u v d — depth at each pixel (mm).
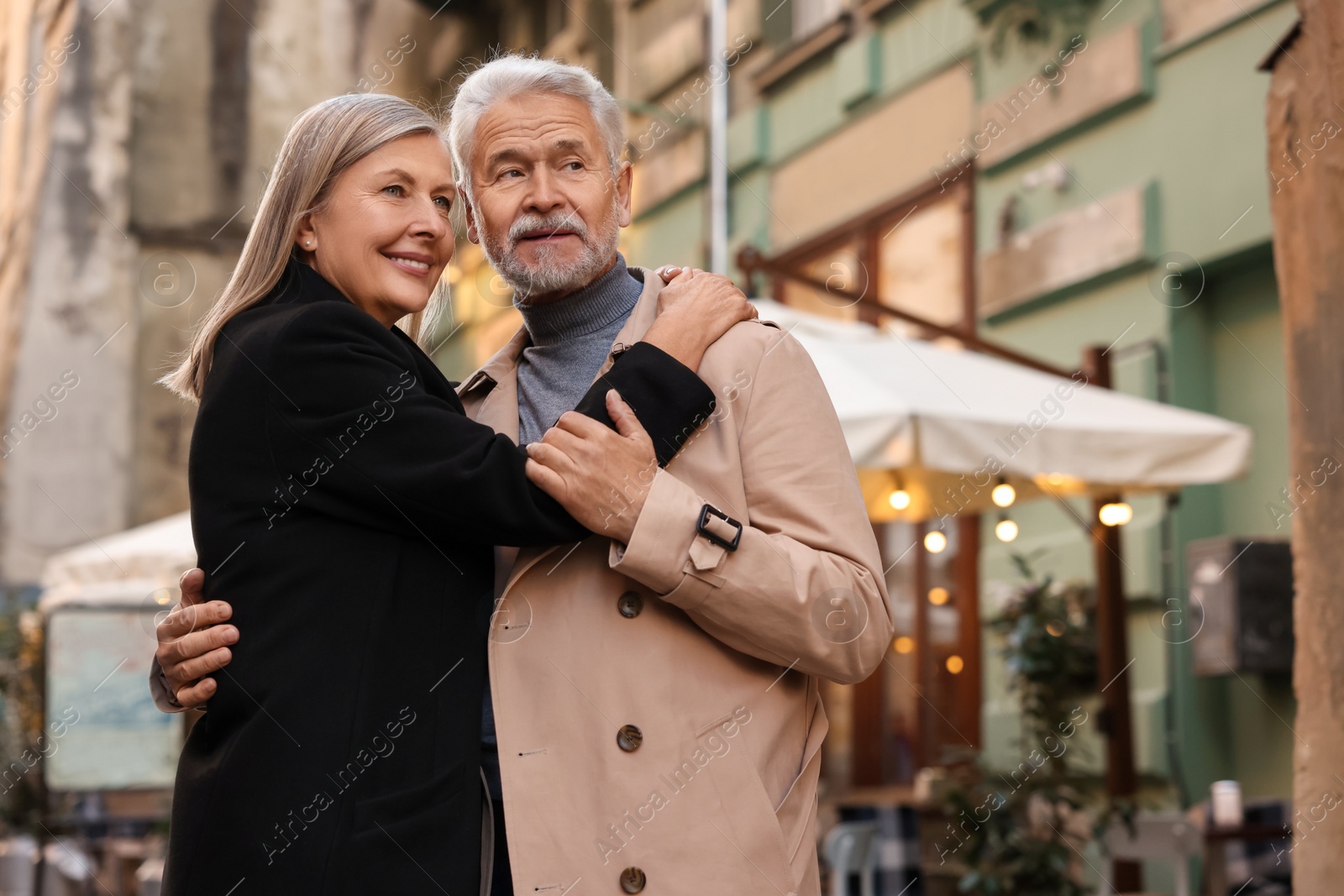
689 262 8492
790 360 1852
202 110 11703
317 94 11805
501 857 1707
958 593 6695
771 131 8102
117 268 11438
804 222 7836
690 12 8508
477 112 2002
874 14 7344
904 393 4359
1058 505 6211
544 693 1716
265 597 1695
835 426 1858
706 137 8383
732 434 1801
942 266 6992
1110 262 6008
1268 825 4594
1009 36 6523
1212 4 5613
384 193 1878
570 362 2004
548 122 1961
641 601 1738
